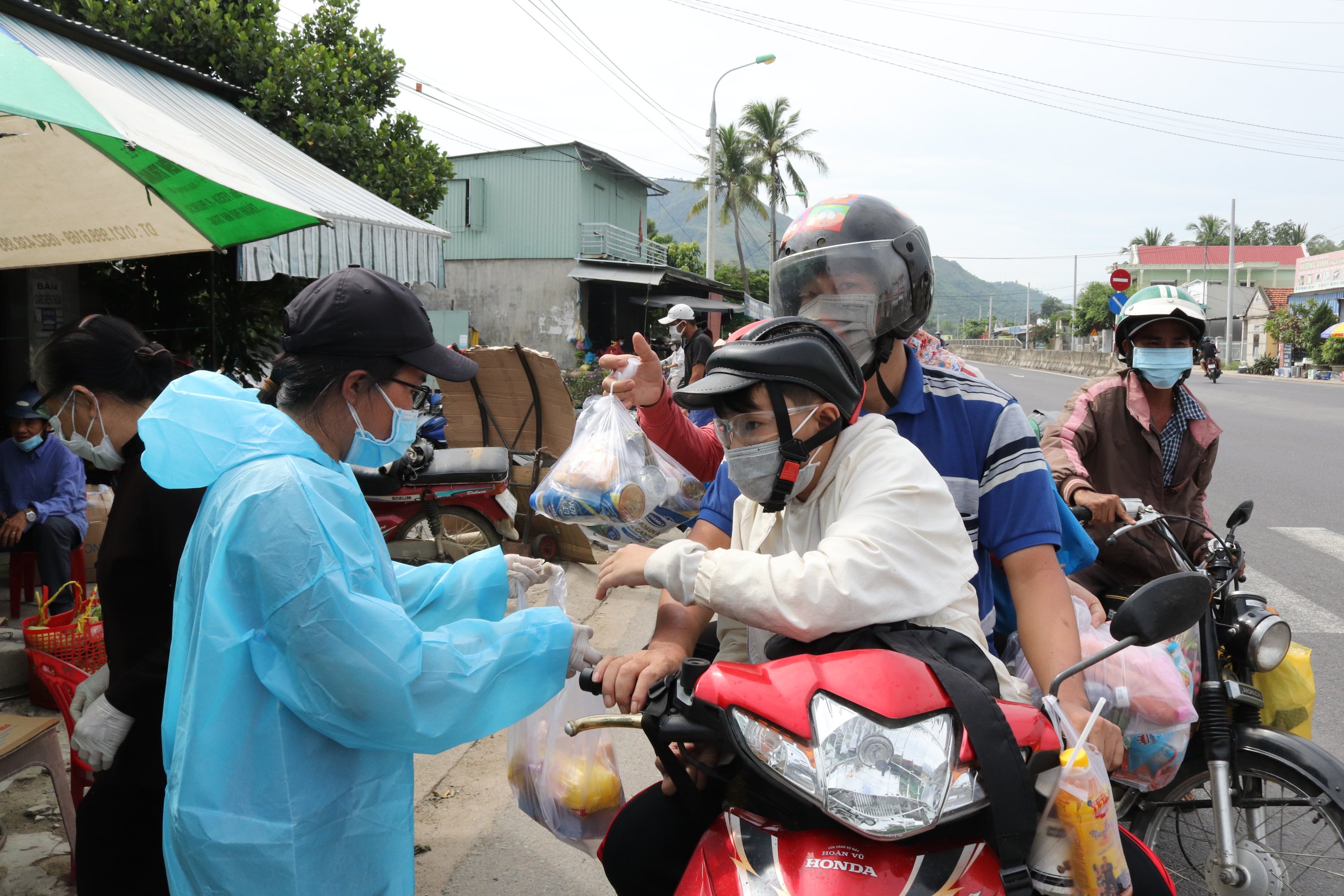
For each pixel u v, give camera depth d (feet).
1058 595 6.63
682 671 5.19
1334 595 20.70
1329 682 15.51
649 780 12.32
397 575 6.68
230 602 5.08
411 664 5.14
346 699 5.05
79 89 9.16
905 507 5.36
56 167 13.42
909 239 6.69
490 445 23.26
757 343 5.51
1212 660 8.46
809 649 5.54
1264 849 8.52
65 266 24.57
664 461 11.35
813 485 5.85
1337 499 31.96
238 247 21.63
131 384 7.15
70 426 7.17
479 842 10.76
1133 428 10.93
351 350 5.61
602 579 5.87
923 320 6.92
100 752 6.82
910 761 4.63
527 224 95.30
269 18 34.40
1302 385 97.14
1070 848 4.70
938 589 5.33
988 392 6.98
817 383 5.36
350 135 34.58
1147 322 10.35
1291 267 238.07
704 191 147.43
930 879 4.63
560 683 5.79
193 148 10.50
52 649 10.66
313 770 5.26
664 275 95.25
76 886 7.46
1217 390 86.53
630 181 109.60
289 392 5.76
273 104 33.37
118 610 7.02
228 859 5.03
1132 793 9.04
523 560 7.24
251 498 5.10
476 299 96.94
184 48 32.37
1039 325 312.71
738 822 5.17
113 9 31.48
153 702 6.79
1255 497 32.48
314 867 5.24
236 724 5.07
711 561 5.42
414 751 5.34
